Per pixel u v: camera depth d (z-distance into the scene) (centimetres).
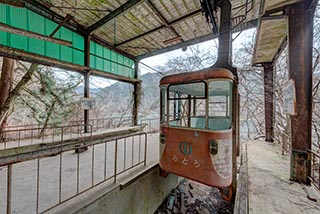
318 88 632
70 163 396
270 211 214
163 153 352
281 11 314
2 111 607
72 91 959
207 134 293
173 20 561
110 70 700
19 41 410
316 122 627
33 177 313
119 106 1764
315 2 270
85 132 569
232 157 324
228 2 399
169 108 357
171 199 455
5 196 247
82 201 235
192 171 306
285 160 423
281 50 513
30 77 685
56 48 489
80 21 535
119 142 649
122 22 570
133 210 327
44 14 459
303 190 267
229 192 330
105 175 311
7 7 389
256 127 1030
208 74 302
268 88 652
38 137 616
